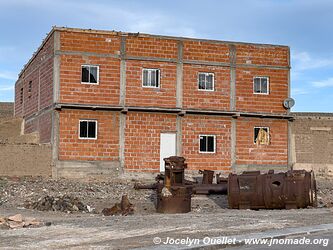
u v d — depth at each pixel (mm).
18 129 36969
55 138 29406
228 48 33094
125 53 30938
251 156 33094
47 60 31328
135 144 30797
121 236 12938
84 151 29859
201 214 18828
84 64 30203
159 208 20391
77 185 27328
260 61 33750
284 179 20750
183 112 31500
